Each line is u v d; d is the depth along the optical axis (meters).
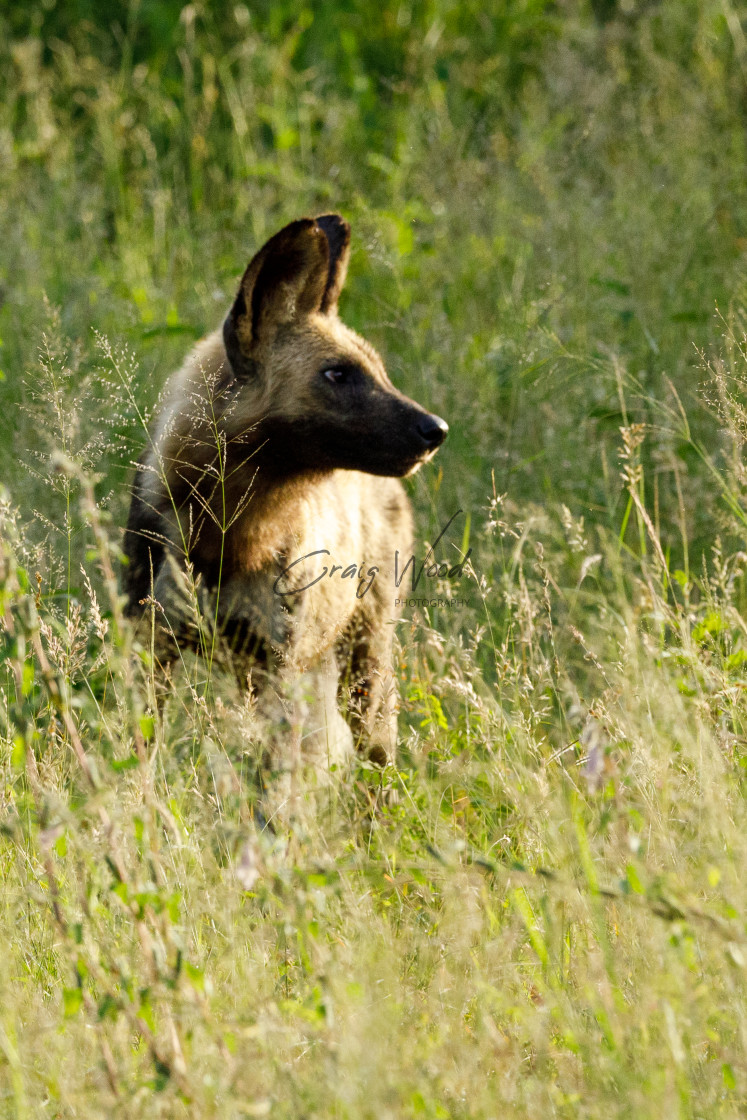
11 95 22.58
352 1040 5.89
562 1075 6.40
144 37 25.52
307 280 10.80
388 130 23.27
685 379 15.52
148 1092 6.01
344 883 7.52
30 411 13.55
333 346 10.78
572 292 17.45
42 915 7.78
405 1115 5.89
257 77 23.84
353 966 6.87
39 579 9.16
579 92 22.58
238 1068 5.89
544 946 7.04
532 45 25.39
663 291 17.33
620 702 9.05
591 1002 6.48
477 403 15.63
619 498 14.09
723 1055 6.18
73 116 24.23
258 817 9.48
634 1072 6.04
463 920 7.24
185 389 11.23
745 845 7.07
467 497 14.65
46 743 9.46
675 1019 6.26
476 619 12.75
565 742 9.82
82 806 6.64
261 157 22.75
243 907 7.77
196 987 6.12
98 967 6.48
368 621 12.23
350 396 10.71
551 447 15.08
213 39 24.20
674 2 24.52
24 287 18.14
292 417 10.70
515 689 9.63
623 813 7.55
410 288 18.08
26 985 7.23
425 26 25.81
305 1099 5.85
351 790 9.81
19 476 13.89
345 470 11.21
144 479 11.23
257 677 11.09
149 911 6.52
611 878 7.46
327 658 11.75
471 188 20.08
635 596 11.91
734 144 21.30
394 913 8.13
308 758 10.71
